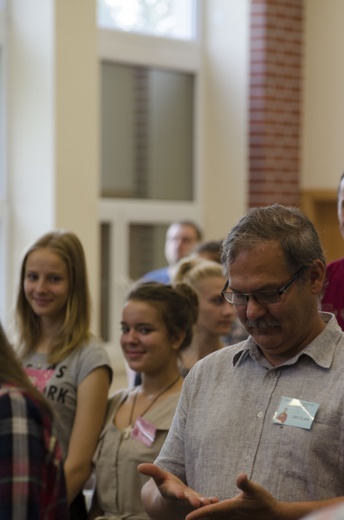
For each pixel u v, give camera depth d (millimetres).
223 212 9477
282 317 2447
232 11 9352
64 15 7199
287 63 9531
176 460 2725
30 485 1987
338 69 9555
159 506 2648
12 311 4027
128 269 8922
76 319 3818
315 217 9812
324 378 2473
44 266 3809
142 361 3627
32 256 3854
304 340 2535
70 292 3836
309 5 9688
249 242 2469
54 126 7188
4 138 7484
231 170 9430
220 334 4305
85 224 7363
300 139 9734
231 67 9383
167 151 9281
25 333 3912
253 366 2625
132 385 4164
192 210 9422
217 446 2572
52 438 2098
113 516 3506
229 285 2521
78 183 7320
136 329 3643
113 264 8789
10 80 7453
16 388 2084
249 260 2455
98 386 3680
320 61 9648
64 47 7215
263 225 2488
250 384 2596
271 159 9453
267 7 9305
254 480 2467
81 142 7328
